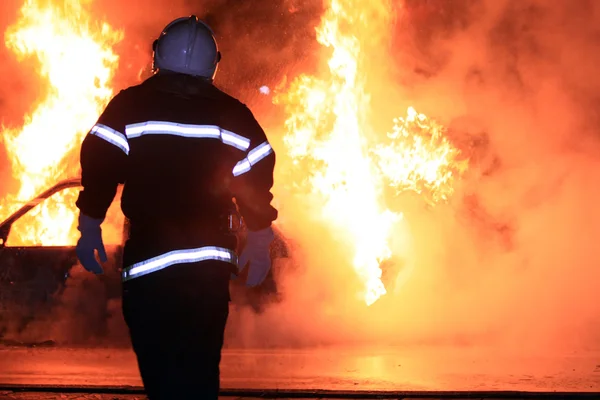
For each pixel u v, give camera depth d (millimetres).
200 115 4016
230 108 4109
